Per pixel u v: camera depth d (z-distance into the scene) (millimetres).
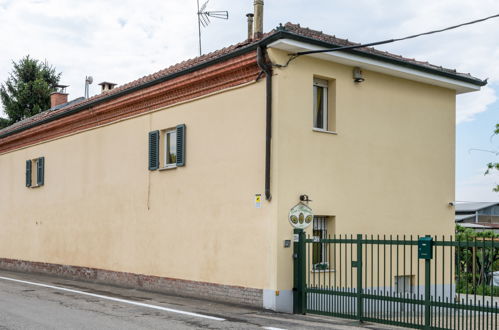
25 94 44906
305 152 12445
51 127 20172
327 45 12211
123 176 16719
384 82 14039
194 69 13664
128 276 16203
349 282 13008
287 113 12180
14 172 22938
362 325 10383
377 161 13734
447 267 14898
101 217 17562
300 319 10930
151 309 11992
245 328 9805
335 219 12891
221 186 13328
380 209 13695
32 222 21422
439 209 14906
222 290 13094
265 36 12148
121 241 16625
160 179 15289
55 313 11336
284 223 11961
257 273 12234
